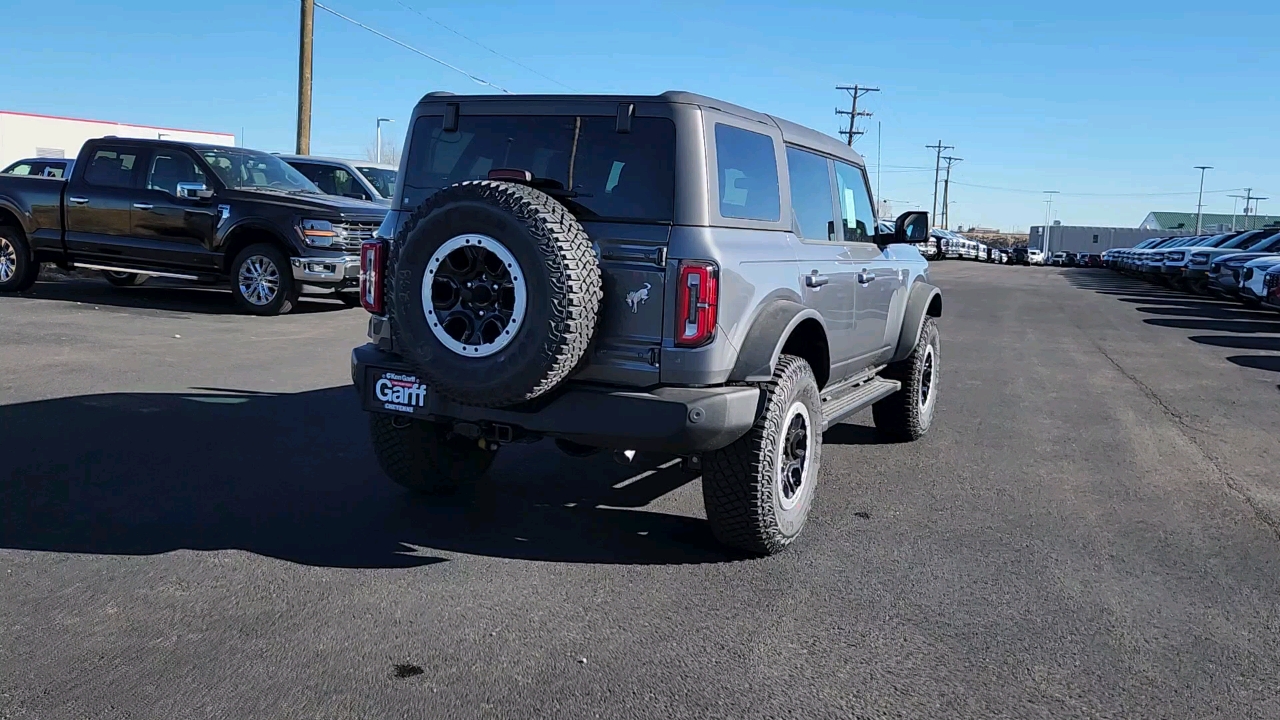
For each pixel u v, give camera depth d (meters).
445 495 5.77
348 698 3.39
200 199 13.14
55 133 43.94
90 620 3.93
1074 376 11.20
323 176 16.89
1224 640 4.10
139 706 3.29
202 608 4.08
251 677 3.51
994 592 4.55
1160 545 5.30
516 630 3.97
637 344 4.39
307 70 24.45
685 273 4.32
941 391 9.92
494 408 4.54
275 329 11.96
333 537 4.97
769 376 4.61
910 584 4.61
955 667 3.78
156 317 12.50
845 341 5.96
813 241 5.64
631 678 3.61
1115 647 4.00
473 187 4.23
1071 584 4.68
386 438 5.41
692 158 4.41
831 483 6.38
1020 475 6.70
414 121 5.04
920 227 6.79
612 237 4.40
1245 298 19.39
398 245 4.41
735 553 4.96
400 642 3.83
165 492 5.56
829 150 6.09
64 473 5.81
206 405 7.67
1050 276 40.88
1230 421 8.71
